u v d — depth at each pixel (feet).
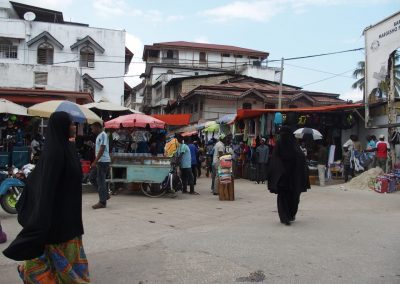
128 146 54.08
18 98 76.13
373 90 57.88
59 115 12.80
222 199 40.65
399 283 16.57
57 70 99.66
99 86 127.44
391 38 53.93
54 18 146.51
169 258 19.92
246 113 65.67
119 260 19.74
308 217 31.19
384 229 26.63
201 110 116.67
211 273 17.69
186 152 45.19
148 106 190.08
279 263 19.03
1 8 136.87
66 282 12.78
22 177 31.99
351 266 18.70
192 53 217.36
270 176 28.17
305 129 60.03
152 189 43.19
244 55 223.71
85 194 43.21
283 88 128.67
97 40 129.39
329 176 61.11
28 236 11.66
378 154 55.26
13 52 123.65
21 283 16.66
